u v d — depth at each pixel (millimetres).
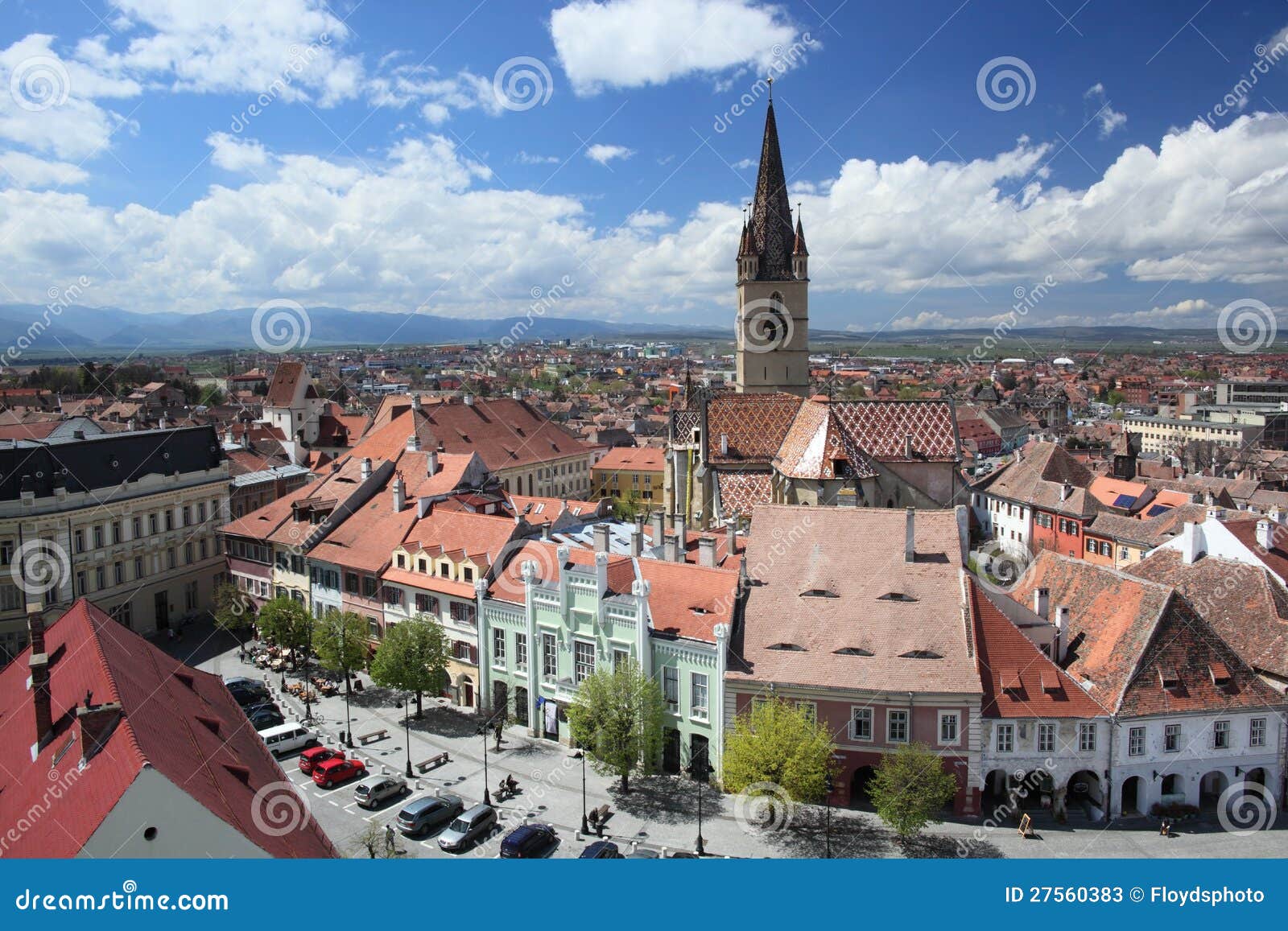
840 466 93562
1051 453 136875
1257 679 59344
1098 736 57562
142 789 29312
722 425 109812
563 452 157375
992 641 60312
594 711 60562
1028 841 54781
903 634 61125
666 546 74688
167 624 99188
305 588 91938
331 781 61906
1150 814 57875
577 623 68125
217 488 105312
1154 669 58781
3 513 82812
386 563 84000
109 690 35625
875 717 58844
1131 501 123000
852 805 59719
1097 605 65938
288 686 79938
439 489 94188
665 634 64438
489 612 74375
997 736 57844
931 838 55062
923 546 66938
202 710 44156
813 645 61969
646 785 62531
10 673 50031
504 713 74375
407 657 72062
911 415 101062
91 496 90000
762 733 56125
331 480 103375
